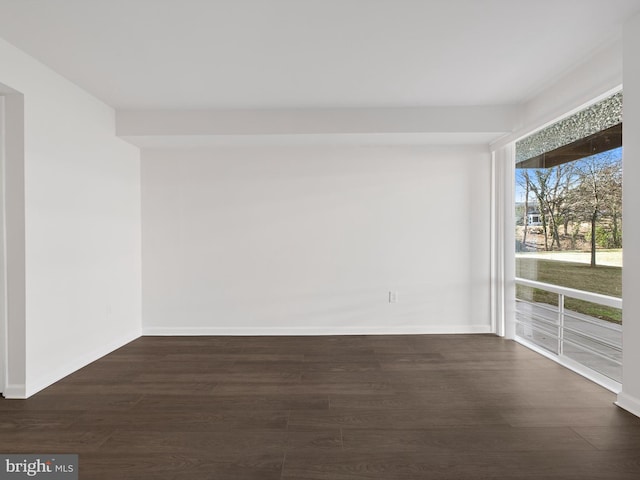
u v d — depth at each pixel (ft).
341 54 9.69
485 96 12.59
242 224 15.33
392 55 9.75
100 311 12.67
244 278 15.39
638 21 7.97
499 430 7.67
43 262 10.07
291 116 13.57
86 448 7.06
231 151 15.29
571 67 10.48
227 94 12.27
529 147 13.23
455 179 15.21
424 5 7.63
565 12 7.91
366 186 15.26
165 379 10.57
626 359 8.48
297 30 8.55
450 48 9.40
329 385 10.09
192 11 7.78
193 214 15.33
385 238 15.31
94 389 9.87
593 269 10.19
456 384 10.11
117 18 8.03
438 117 13.47
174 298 15.40
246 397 9.32
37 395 9.50
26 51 9.41
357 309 15.35
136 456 6.80
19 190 9.43
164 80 11.19
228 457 6.77
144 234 15.33
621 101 9.21
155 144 14.75
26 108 9.52
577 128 10.78
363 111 13.53
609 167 9.59
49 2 7.43
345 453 6.89
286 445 7.15
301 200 15.30
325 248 15.33
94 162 12.38
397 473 6.30
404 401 9.07
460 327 15.30
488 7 7.72
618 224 9.32
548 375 10.76
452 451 6.93
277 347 13.67
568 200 11.25
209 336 15.20
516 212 14.29
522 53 9.68
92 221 12.25
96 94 12.18
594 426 7.80
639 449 6.96
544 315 12.61
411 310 15.33
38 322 9.87
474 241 15.25
